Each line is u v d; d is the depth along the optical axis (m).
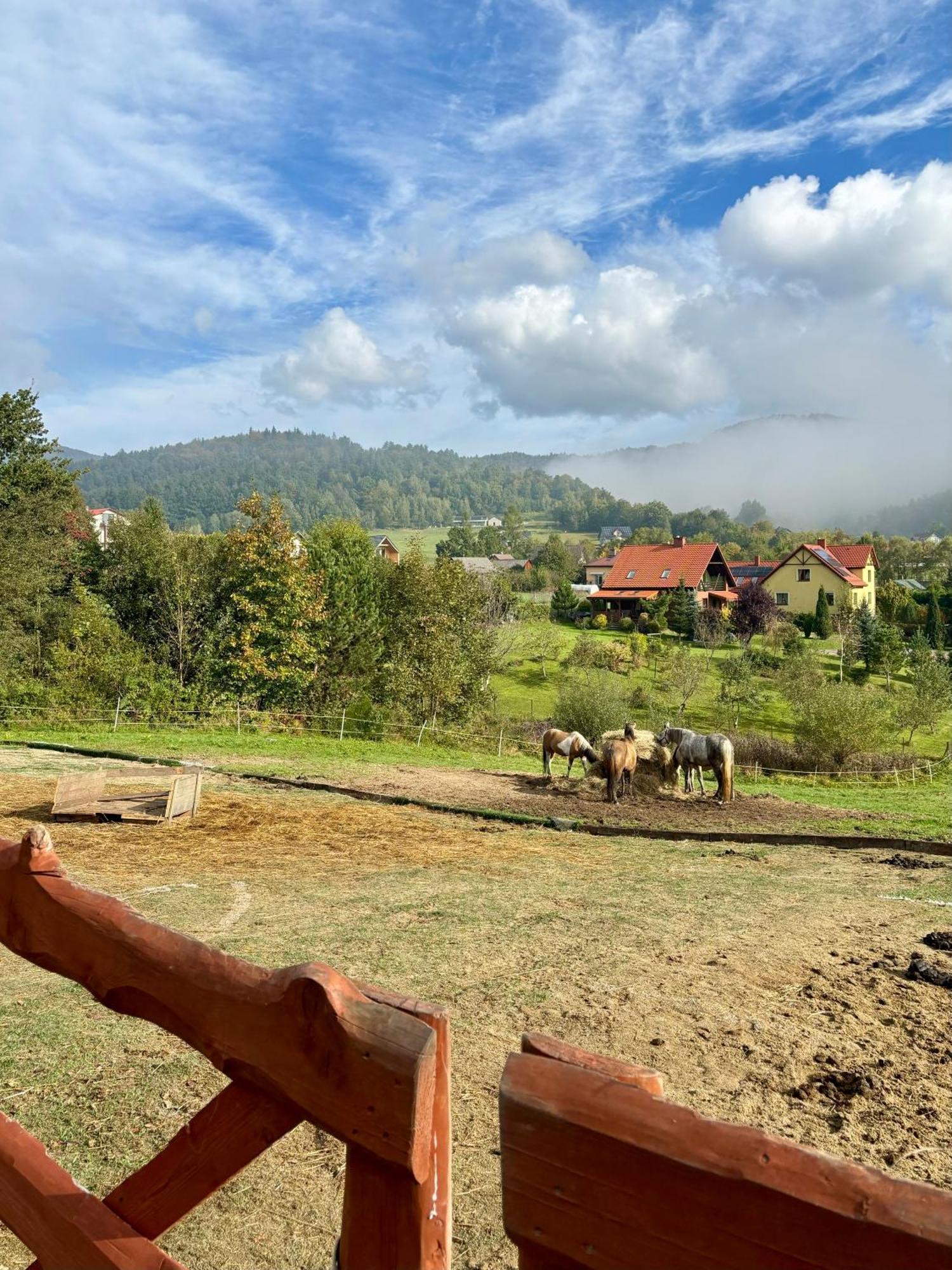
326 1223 3.14
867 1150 3.93
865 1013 5.74
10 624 32.00
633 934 7.46
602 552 153.00
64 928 1.79
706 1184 0.92
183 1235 3.08
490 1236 3.13
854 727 28.95
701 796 19.22
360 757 23.83
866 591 80.38
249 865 10.51
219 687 34.56
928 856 13.07
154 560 36.59
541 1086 1.07
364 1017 1.25
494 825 15.23
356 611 36.59
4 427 33.31
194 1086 4.17
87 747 21.70
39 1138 3.68
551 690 48.78
